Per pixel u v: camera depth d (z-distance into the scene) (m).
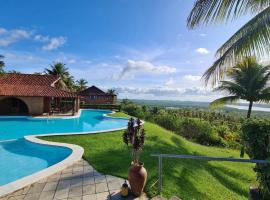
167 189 5.52
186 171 7.16
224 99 16.19
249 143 4.70
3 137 14.80
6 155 10.23
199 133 18.12
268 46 6.10
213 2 6.19
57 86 32.38
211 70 7.49
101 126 21.00
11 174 8.16
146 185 5.59
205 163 9.12
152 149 9.52
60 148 9.62
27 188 5.41
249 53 6.34
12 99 26.08
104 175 6.26
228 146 17.17
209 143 17.59
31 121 22.05
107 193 5.15
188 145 12.48
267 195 4.39
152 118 26.31
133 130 5.37
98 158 7.83
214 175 7.87
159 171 5.09
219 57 7.50
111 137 11.62
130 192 5.13
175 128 20.86
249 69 14.85
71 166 7.04
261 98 14.89
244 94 15.35
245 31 6.50
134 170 4.94
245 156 13.15
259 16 6.22
